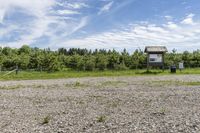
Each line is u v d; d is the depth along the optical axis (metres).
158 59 52.25
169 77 39.31
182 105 16.88
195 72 49.56
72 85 29.64
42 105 17.75
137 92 23.14
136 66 66.69
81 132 11.40
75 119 13.61
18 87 28.36
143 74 46.81
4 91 25.19
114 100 19.06
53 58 63.34
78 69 65.00
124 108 16.19
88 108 16.39
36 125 12.63
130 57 69.44
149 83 30.78
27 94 22.97
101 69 63.75
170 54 71.88
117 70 59.44
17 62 74.38
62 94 22.61
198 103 17.50
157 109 15.69
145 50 52.47
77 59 72.12
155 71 52.38
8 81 36.03
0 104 18.34
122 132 11.27
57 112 15.41
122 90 24.67
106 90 24.83
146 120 13.12
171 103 17.59
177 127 11.77
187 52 73.12
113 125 12.34
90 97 20.67
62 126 12.36
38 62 68.00
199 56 71.56
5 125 12.67
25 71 58.88
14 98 20.91
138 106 16.72
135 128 11.77
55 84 31.03
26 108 16.83
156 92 22.98
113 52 73.06
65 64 72.00
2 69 60.34
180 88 25.62
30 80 37.31
